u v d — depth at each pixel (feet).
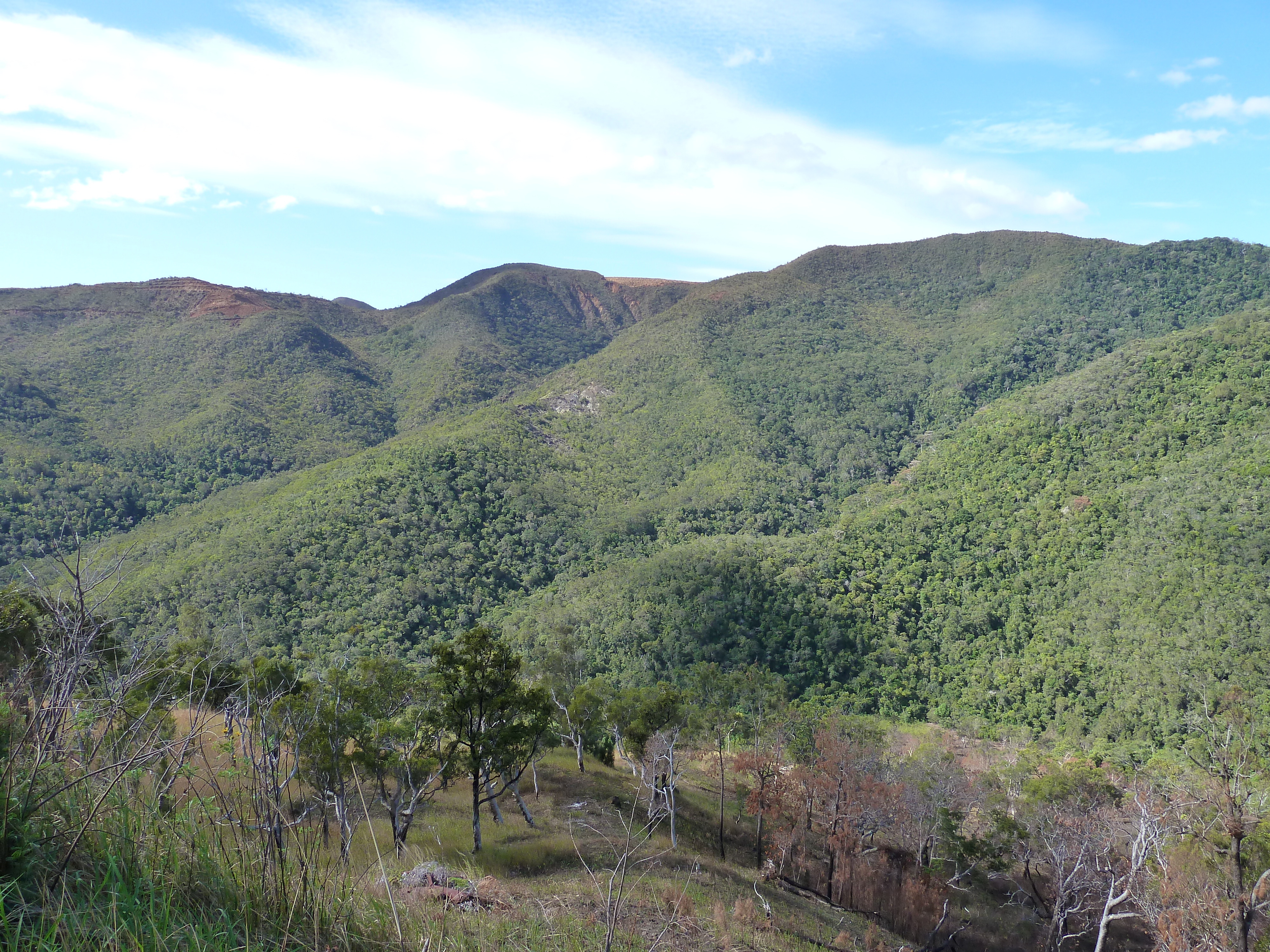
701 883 57.26
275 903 11.55
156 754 12.48
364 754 47.98
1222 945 45.37
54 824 10.96
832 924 60.95
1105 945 77.20
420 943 13.02
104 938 9.44
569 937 21.48
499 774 58.65
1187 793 52.80
